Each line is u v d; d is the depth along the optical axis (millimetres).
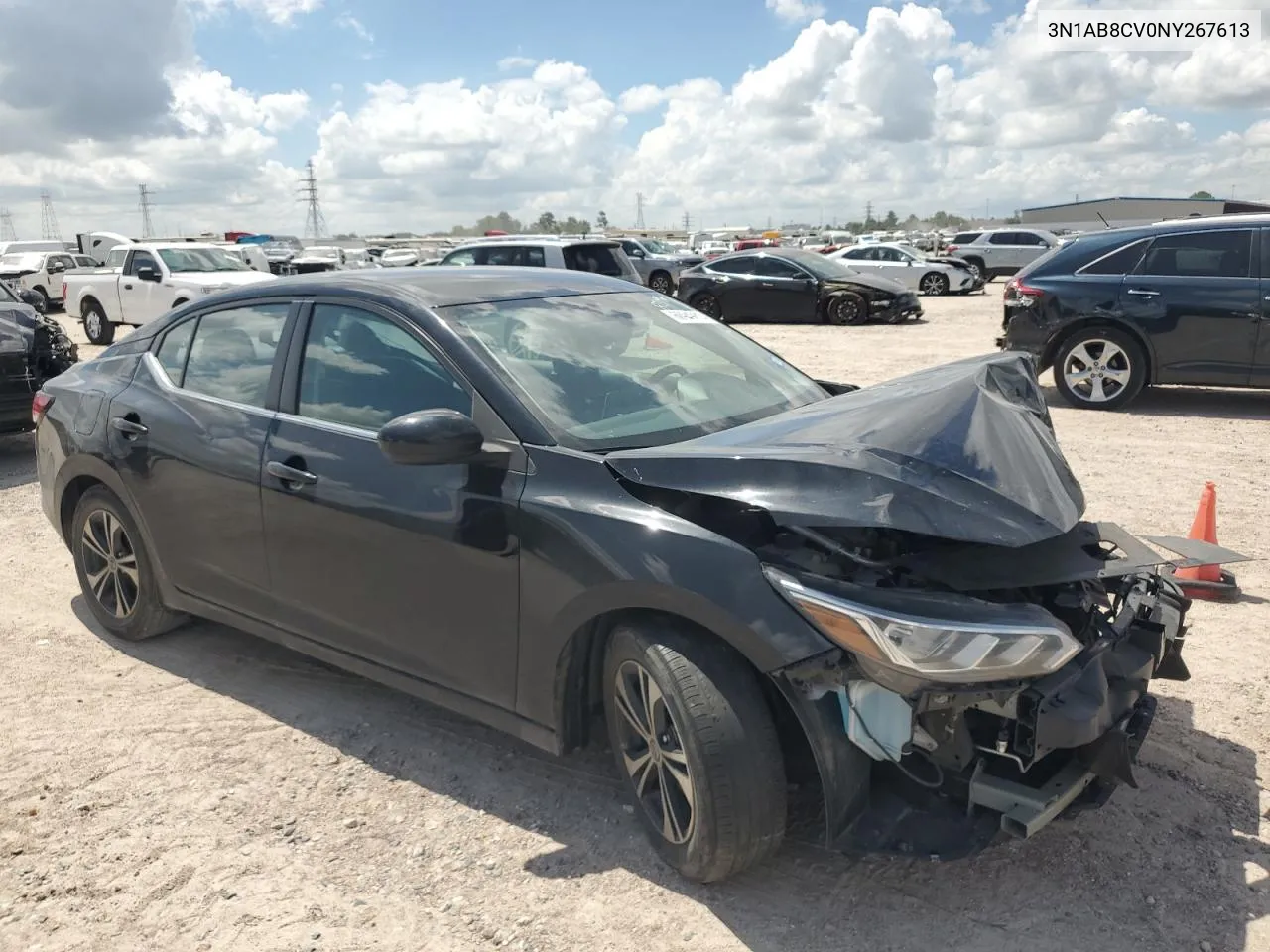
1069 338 9508
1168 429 8500
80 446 4449
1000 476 2727
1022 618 2465
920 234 50156
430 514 3189
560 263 14992
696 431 3307
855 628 2424
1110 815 3131
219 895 2873
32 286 27203
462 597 3164
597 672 3084
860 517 2512
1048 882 2838
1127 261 9250
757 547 2740
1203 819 3109
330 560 3527
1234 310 8742
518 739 3713
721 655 2670
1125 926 2658
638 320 3922
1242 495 6496
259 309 3988
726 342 4113
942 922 2695
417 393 3369
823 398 3932
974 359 3619
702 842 2688
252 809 3299
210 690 4148
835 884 2850
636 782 2992
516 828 3166
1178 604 3283
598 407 3279
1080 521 3031
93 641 4672
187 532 4066
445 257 15891
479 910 2795
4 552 6074
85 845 3117
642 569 2711
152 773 3523
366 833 3160
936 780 2627
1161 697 3871
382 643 3475
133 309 17125
